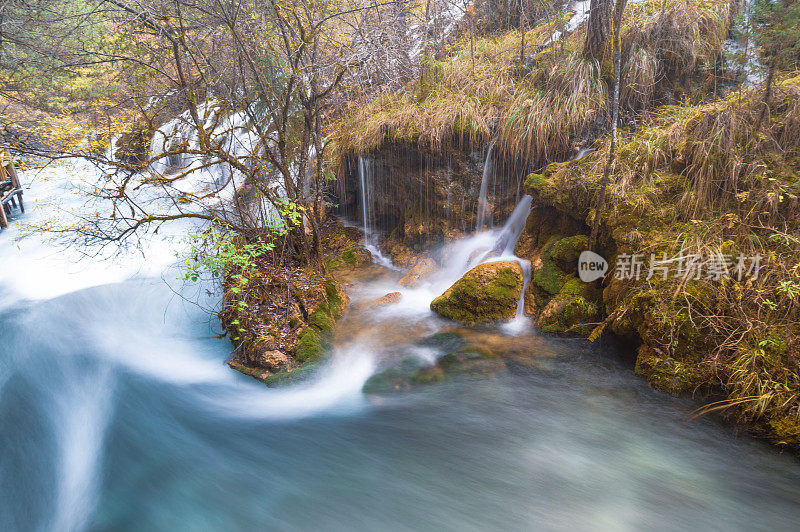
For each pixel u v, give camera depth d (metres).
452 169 6.93
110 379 4.80
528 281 5.76
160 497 3.39
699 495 3.13
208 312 5.98
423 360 4.98
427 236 7.44
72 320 5.80
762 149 4.46
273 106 5.21
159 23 5.27
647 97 6.05
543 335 5.21
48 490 3.58
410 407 4.27
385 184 7.93
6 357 4.97
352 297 6.55
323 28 5.29
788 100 4.50
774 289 3.76
